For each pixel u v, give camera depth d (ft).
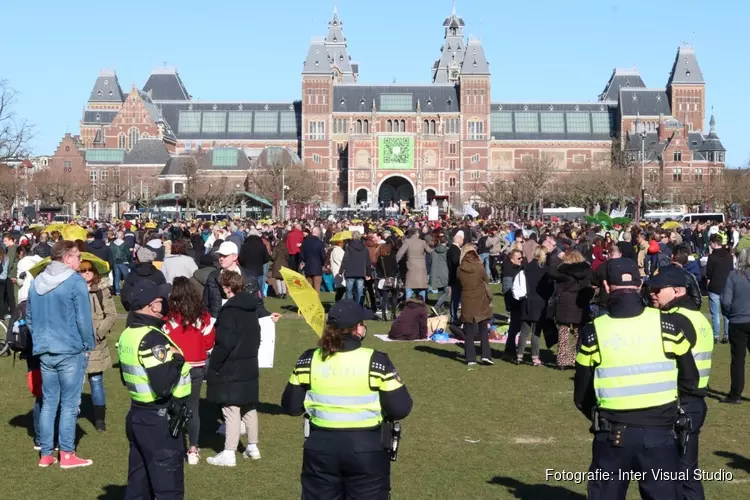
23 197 568.41
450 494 49.83
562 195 618.03
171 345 42.96
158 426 42.45
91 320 55.42
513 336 93.09
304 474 36.55
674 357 37.42
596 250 121.90
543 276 88.99
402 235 181.06
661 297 47.62
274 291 166.50
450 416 67.92
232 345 55.11
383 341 107.55
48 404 55.62
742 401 73.61
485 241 183.52
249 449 57.41
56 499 49.55
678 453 37.65
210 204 512.22
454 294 120.47
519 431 63.62
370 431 35.96
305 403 36.55
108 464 56.18
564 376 84.64
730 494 49.65
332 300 150.20
